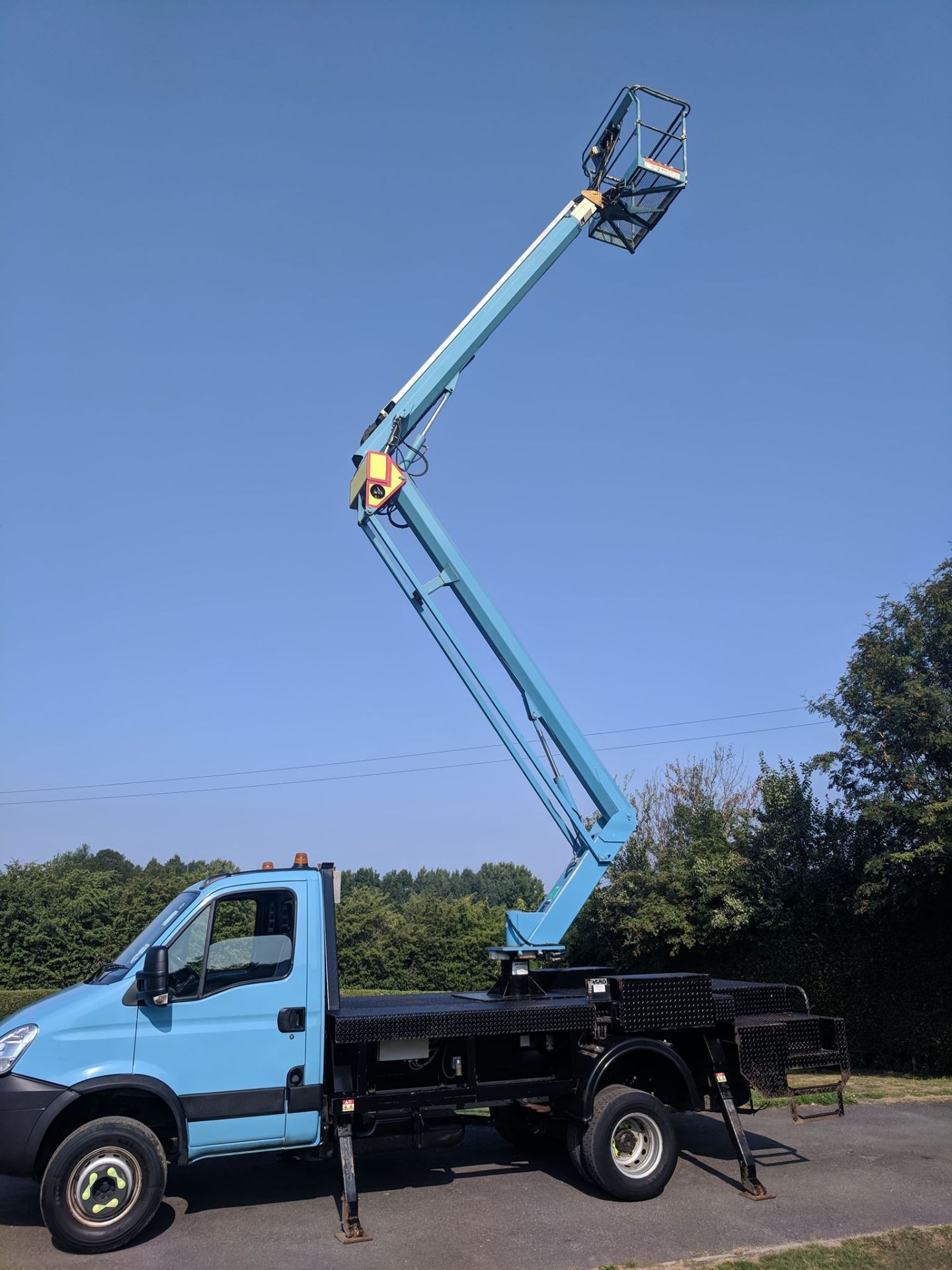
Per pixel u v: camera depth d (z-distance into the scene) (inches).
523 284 387.9
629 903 712.4
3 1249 231.6
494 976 1112.2
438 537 355.6
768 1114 400.2
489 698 347.9
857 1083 492.7
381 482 351.3
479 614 354.9
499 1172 307.9
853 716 539.2
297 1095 256.1
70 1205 229.9
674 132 401.7
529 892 3201.3
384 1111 266.5
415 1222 252.8
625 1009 289.7
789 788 636.7
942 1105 415.8
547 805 347.3
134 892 1278.3
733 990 323.9
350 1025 259.6
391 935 1140.5
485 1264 220.2
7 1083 233.5
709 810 890.7
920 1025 529.0
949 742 482.9
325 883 288.5
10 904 1212.5
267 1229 246.4
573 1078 291.9
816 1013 593.0
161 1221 253.4
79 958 1219.2
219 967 263.0
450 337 375.6
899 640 523.8
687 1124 380.8
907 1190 281.4
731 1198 274.5
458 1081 288.2
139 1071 243.6
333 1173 304.0
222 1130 249.4
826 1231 243.9
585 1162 276.2
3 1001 1020.5
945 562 522.3
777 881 611.2
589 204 402.0
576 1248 231.0
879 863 484.4
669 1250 229.3
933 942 528.7
